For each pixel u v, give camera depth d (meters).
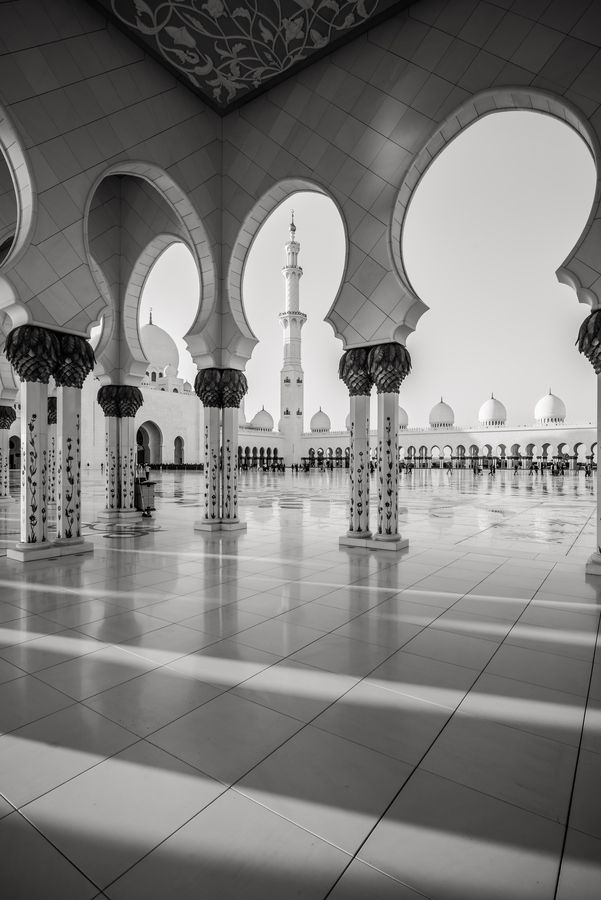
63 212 6.34
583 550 7.07
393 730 2.50
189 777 2.12
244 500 15.03
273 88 7.77
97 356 9.90
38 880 1.61
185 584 5.18
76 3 6.33
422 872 1.66
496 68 5.95
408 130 6.59
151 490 11.20
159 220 9.28
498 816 1.91
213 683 2.98
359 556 6.62
